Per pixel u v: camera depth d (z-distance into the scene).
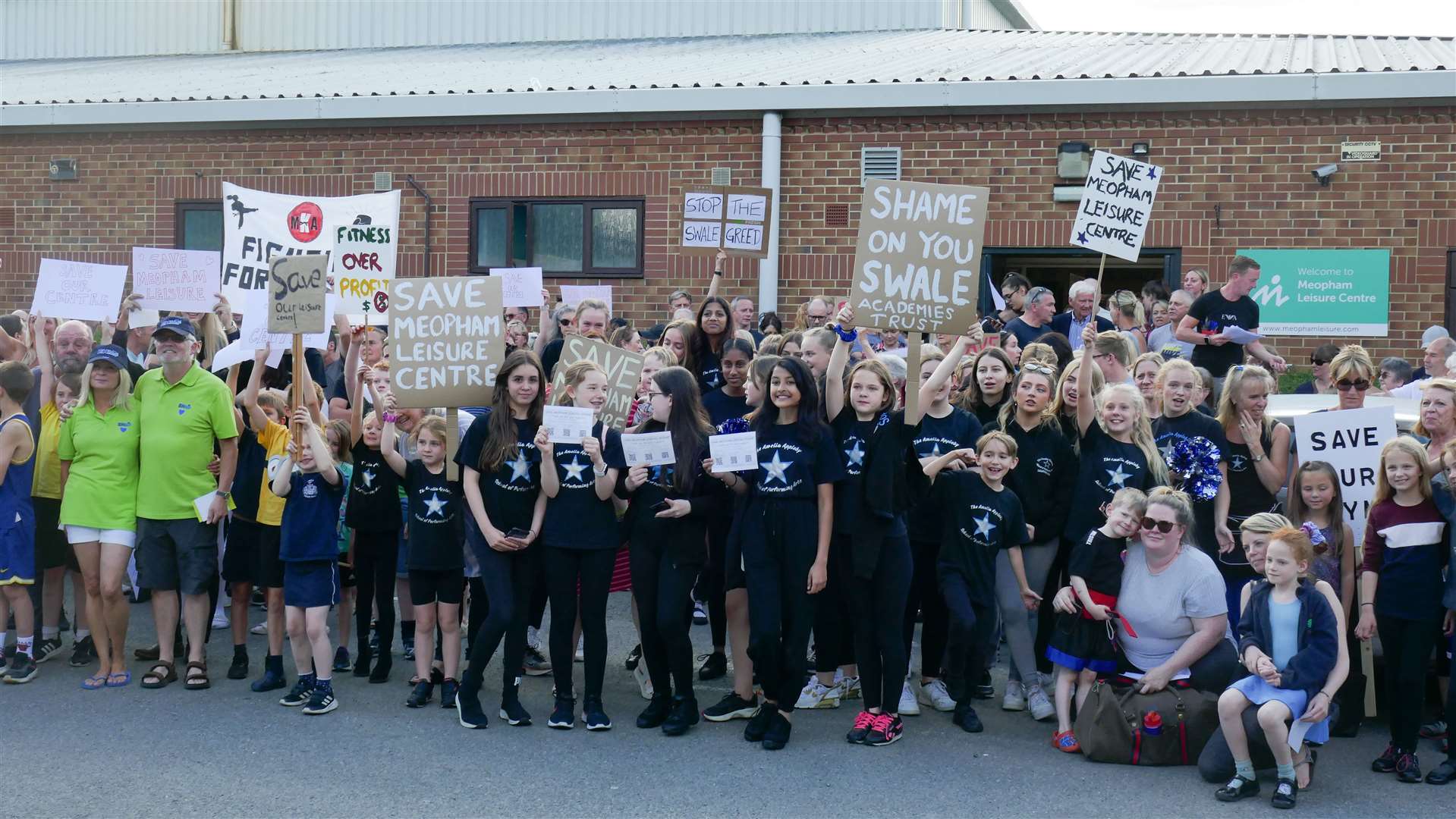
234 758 6.00
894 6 17.69
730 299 12.87
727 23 17.95
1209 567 6.11
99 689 7.11
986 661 6.67
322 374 10.09
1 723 6.48
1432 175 11.40
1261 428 6.88
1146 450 6.75
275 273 6.99
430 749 6.15
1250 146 11.73
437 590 6.95
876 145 12.46
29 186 14.55
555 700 6.73
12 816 5.27
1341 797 5.64
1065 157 11.98
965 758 6.10
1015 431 6.97
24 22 20.38
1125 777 5.87
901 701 6.78
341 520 7.61
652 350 7.65
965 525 6.61
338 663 7.64
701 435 6.55
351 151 13.70
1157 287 11.23
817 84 12.35
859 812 5.39
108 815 5.29
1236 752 5.61
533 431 6.57
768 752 6.17
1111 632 6.25
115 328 9.91
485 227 13.48
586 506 6.46
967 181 12.28
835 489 6.41
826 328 7.09
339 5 19.02
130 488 7.19
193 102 13.84
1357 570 6.58
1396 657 5.93
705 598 7.52
